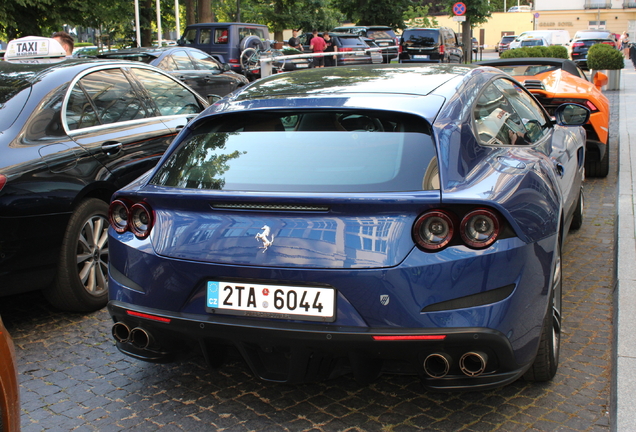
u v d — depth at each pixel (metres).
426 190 2.63
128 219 2.98
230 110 3.16
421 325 2.57
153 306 2.88
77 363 3.70
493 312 2.58
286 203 2.65
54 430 2.99
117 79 5.16
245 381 3.43
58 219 4.12
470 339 2.56
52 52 5.62
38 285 4.12
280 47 26.80
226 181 2.90
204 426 3.00
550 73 8.23
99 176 4.46
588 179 8.15
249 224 2.73
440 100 3.05
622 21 67.12
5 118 4.25
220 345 2.91
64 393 3.34
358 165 2.79
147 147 5.01
